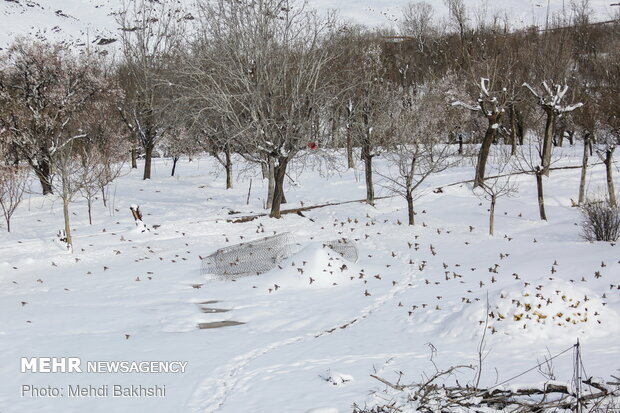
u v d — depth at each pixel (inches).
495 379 449.1
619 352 498.0
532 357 506.9
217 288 865.5
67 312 753.6
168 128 1959.9
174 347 604.4
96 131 1856.5
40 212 1542.8
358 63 1824.6
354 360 535.5
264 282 876.6
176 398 470.9
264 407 432.5
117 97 2047.2
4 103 1668.3
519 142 2429.9
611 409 356.5
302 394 451.2
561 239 1169.4
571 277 772.6
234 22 1416.1
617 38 2881.4
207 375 519.2
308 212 1464.1
